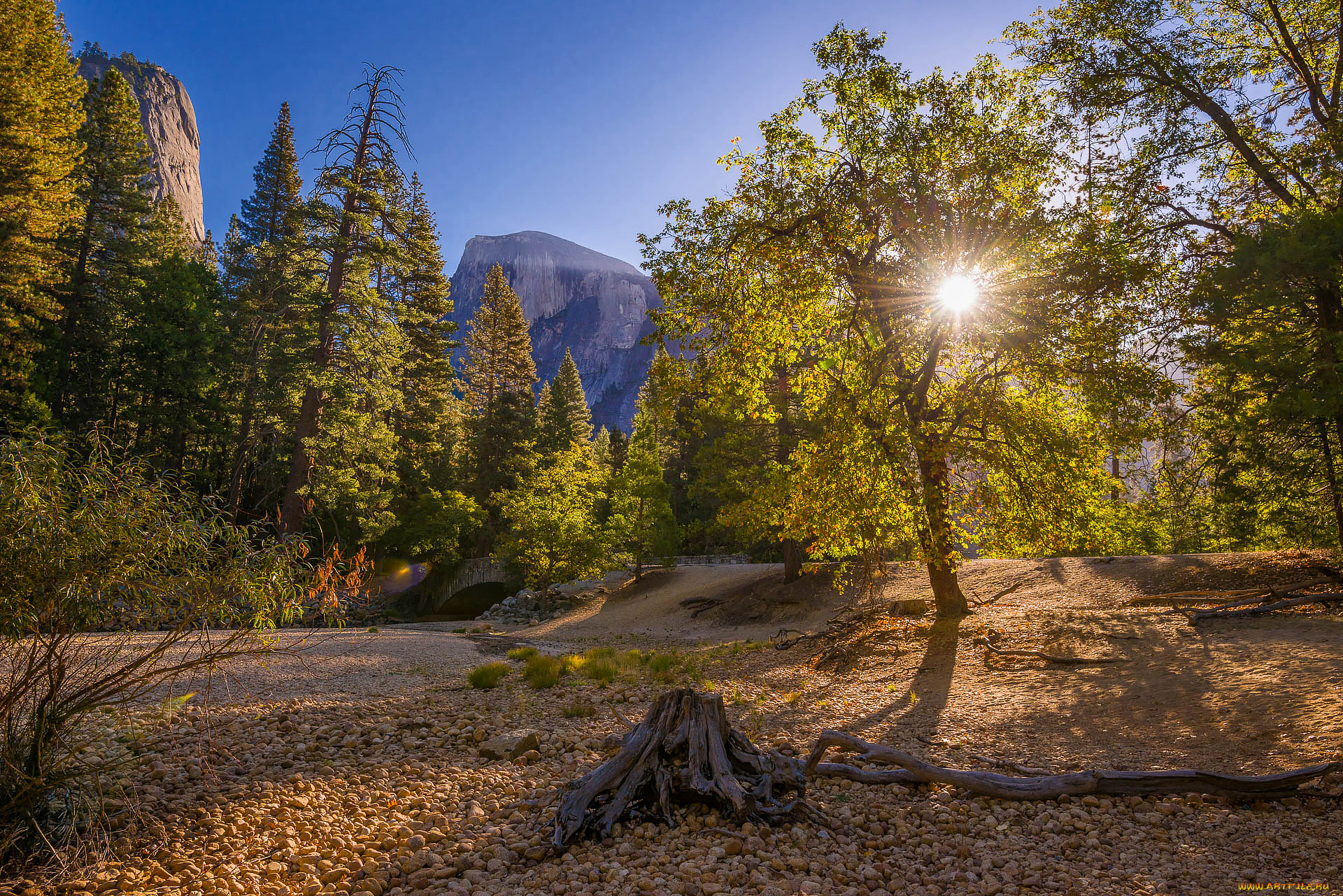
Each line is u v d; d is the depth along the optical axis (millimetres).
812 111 13945
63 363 36250
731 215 14023
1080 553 31312
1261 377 11328
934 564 14906
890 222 13367
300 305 31266
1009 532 13734
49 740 4543
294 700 10508
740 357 14148
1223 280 10641
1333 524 14562
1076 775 5633
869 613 17812
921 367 14305
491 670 13141
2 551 3961
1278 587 14984
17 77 28828
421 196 53469
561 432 70938
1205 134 14148
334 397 32500
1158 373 12859
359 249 33031
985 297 12664
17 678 4363
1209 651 9742
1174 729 7004
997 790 5691
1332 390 10102
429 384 53406
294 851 4820
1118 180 14141
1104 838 4793
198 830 5109
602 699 10805
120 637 4789
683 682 12539
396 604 47656
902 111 13375
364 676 13859
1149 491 15242
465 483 59156
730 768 5484
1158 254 13461
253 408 37375
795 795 5582
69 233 38312
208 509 4766
